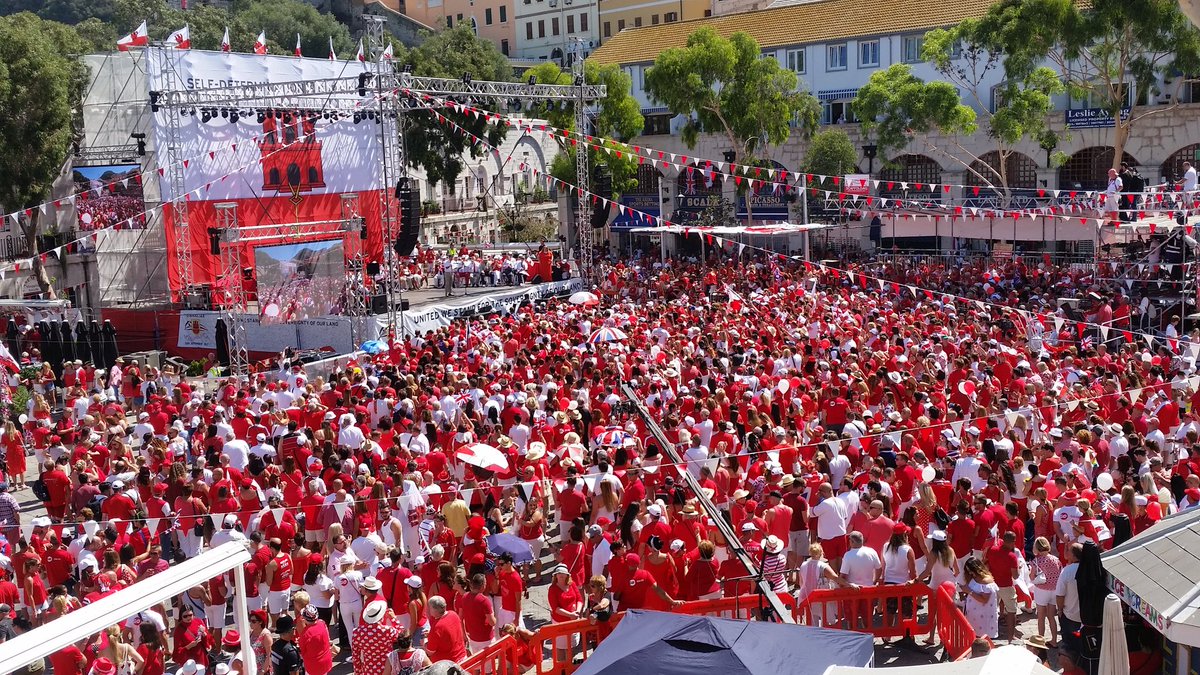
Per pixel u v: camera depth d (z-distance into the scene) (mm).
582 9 93938
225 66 38438
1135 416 16938
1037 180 48375
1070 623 10875
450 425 17344
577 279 41062
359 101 39031
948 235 36719
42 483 16719
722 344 23953
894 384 19094
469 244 56188
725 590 11945
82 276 42656
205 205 37375
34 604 12664
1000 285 32719
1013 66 41531
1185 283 28047
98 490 15383
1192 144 44906
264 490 14977
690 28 60219
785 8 57281
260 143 39062
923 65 50531
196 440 18172
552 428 17406
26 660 6668
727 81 48312
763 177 49250
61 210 44031
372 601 10469
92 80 39375
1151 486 12797
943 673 6461
